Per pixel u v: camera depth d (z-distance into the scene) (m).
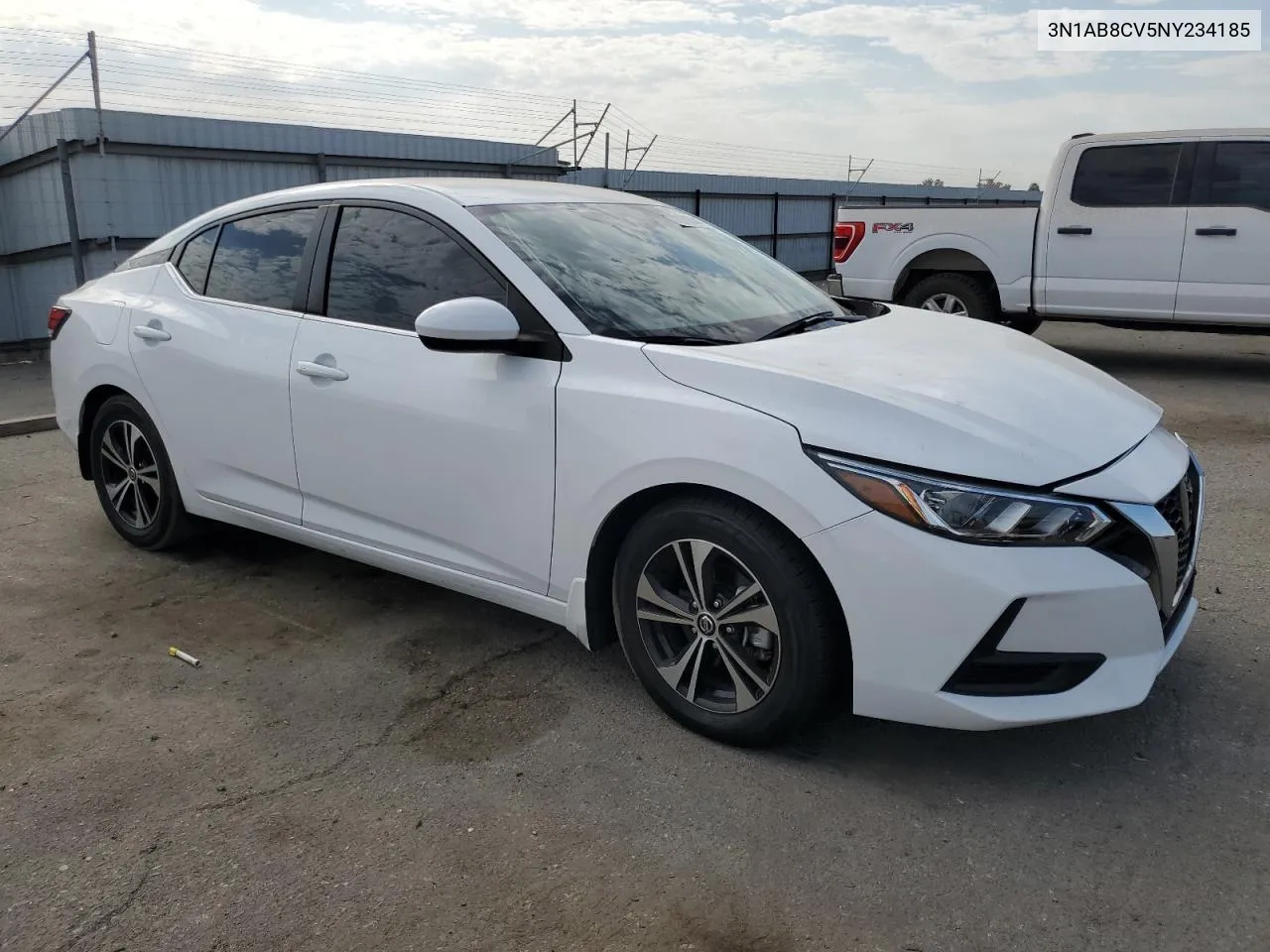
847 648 2.79
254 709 3.31
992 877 2.45
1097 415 2.97
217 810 2.76
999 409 2.78
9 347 12.80
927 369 3.00
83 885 2.46
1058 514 2.56
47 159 12.92
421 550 3.56
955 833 2.62
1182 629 2.96
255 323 3.95
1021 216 9.16
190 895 2.42
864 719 3.18
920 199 28.53
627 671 3.55
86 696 3.40
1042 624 2.54
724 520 2.82
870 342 3.29
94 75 12.24
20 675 3.56
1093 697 2.62
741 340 3.23
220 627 3.95
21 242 13.94
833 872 2.48
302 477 3.84
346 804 2.78
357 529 3.74
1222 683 3.35
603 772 2.91
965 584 2.53
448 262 3.45
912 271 9.98
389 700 3.36
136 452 4.62
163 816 2.73
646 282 3.48
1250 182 8.21
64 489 5.92
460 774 2.91
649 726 3.16
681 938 2.27
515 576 3.33
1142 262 8.70
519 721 3.21
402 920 2.33
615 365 3.04
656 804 2.75
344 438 3.64
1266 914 2.30
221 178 13.70
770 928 2.29
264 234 4.08
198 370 4.11
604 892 2.42
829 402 2.73
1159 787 2.80
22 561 4.67
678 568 3.05
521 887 2.44
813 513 2.64
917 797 2.77
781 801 2.76
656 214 4.14
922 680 2.62
